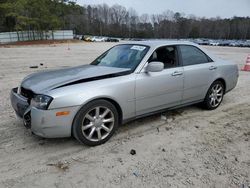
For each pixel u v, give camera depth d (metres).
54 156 3.65
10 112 5.40
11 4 56.12
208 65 5.39
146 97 4.38
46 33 60.91
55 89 3.62
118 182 3.07
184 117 5.21
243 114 5.47
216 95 5.72
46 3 61.34
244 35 110.31
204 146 3.97
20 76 10.02
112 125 4.07
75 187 2.99
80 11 76.06
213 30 113.38
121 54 4.86
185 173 3.26
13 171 3.29
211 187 2.99
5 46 41.00
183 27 115.38
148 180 3.11
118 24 118.94
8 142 4.04
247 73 11.52
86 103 3.72
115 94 3.96
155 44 4.73
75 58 18.69
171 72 4.68
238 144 4.05
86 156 3.66
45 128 3.55
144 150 3.84
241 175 3.22
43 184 3.04
